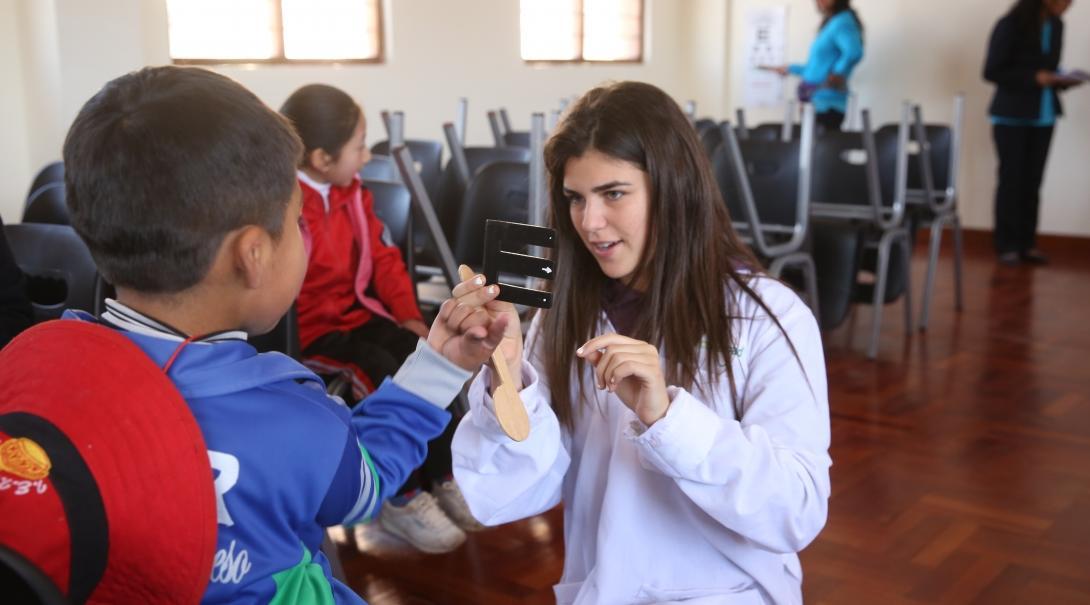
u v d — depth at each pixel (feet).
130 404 2.05
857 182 13.23
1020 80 18.12
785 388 3.62
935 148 14.83
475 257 8.91
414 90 18.48
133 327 2.23
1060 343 13.28
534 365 4.07
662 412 3.17
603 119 3.61
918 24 22.29
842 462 9.09
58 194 8.07
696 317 3.70
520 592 6.83
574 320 3.95
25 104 13.51
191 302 2.27
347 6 17.47
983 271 18.43
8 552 1.76
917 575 6.96
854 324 14.34
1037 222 19.27
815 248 11.87
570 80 21.93
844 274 11.75
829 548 7.37
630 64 24.11
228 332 2.31
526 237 2.84
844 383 11.52
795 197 10.93
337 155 7.13
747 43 25.04
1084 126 20.21
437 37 18.76
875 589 6.77
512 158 11.06
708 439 3.19
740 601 3.61
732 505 3.22
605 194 3.66
